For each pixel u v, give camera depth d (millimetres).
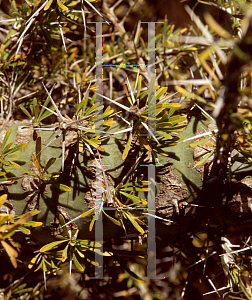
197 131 798
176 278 1153
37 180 743
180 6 1278
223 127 596
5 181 723
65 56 1169
